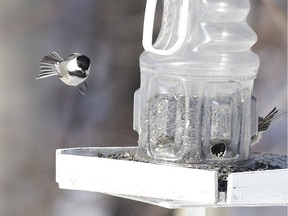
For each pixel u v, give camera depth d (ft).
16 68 38.91
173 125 19.15
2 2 38.65
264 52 35.88
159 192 17.51
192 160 19.01
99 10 37.83
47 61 25.41
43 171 37.55
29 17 38.75
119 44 37.55
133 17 37.55
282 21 35.63
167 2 19.56
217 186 16.88
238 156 19.27
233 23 19.21
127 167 17.95
